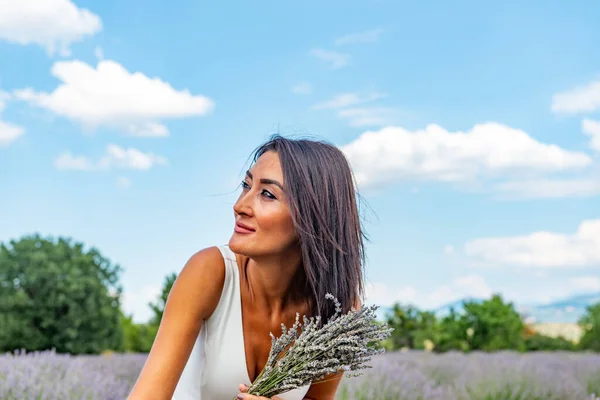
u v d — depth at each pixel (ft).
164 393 6.32
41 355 17.56
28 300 79.97
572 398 20.44
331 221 6.49
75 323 80.43
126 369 23.65
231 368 7.20
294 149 6.38
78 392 14.75
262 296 7.13
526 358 28.14
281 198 6.31
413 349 45.19
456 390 20.65
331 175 6.49
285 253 6.64
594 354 43.16
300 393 7.65
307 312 7.25
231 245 6.44
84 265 83.61
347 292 6.79
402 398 18.66
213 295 6.97
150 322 77.05
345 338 6.24
